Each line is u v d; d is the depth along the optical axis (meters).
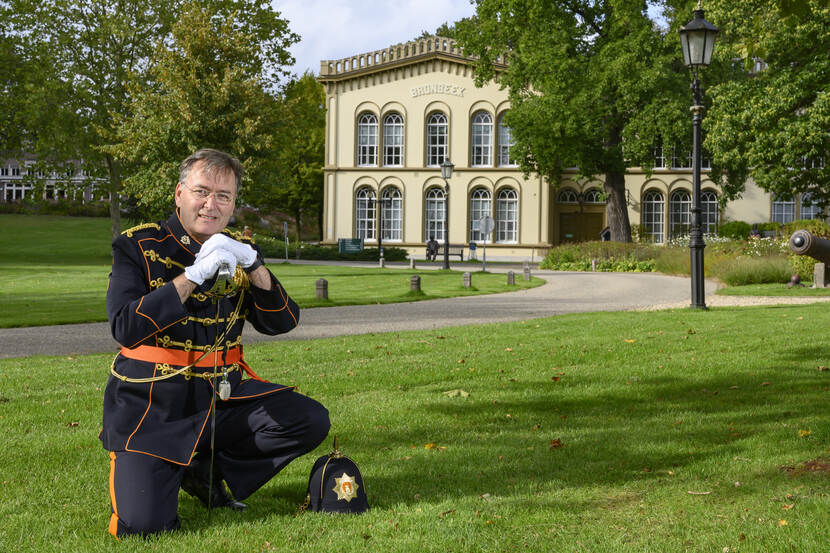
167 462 2.87
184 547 2.74
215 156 2.94
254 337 10.02
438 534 2.86
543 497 3.33
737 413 5.04
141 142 25.56
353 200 44.91
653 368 6.83
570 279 24.17
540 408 5.31
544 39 31.56
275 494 3.51
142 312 2.65
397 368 7.01
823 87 25.02
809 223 19.45
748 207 43.06
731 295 17.02
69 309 14.04
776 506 3.15
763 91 26.17
